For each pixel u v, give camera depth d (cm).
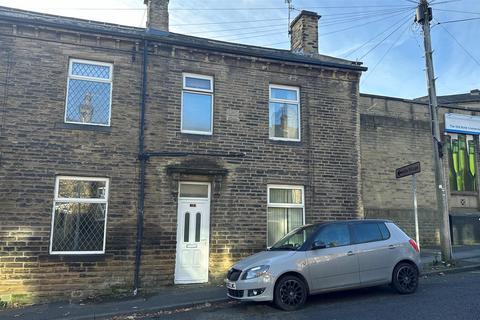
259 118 1191
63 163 1006
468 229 1764
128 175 1053
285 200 1200
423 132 1780
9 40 1006
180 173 1090
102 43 1077
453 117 1864
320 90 1272
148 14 1220
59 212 1002
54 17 1104
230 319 754
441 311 724
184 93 1150
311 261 816
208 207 1123
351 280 841
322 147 1243
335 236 862
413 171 1148
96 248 1017
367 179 1641
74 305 892
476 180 1881
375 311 749
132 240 1035
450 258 1189
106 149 1045
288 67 1242
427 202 1722
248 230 1131
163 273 1048
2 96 984
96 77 1075
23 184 971
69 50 1048
